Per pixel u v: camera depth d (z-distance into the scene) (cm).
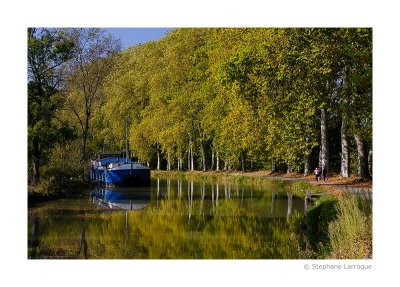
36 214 2452
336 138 4588
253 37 3581
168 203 3052
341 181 3538
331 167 4619
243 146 4600
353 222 1545
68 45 3428
